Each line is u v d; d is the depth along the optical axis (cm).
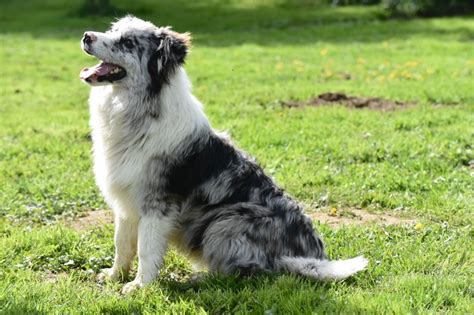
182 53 648
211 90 1838
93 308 589
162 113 643
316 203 927
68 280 659
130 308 590
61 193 970
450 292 609
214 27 3634
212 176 655
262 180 670
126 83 651
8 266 707
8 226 834
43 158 1182
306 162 1103
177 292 625
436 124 1345
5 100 1798
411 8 3872
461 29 3197
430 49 2588
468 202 898
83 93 1891
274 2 4494
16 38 3186
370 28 3366
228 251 643
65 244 763
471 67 2109
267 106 1593
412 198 928
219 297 598
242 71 2172
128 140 647
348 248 739
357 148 1150
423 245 746
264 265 645
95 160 685
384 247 745
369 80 1941
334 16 3906
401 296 604
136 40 648
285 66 2261
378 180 997
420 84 1819
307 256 666
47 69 2331
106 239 788
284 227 652
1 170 1091
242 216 641
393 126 1322
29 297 610
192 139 652
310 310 565
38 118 1546
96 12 4212
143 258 643
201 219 661
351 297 598
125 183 648
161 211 646
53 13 4291
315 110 1506
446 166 1059
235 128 1350
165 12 4197
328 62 2341
